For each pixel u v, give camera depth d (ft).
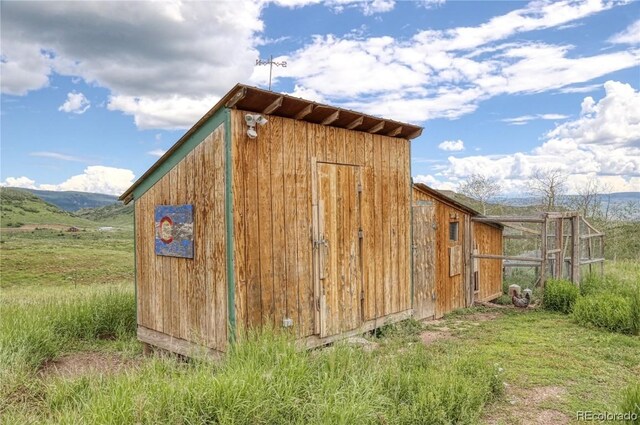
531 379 16.46
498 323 26.45
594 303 25.44
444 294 30.12
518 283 39.40
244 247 16.52
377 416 12.40
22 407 14.44
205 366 14.99
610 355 18.98
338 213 20.49
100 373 16.66
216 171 16.96
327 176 19.99
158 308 20.43
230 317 16.31
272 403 12.14
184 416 11.39
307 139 19.15
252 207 16.88
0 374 16.44
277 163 17.84
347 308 20.74
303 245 18.80
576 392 15.28
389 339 21.49
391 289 23.75
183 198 18.81
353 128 21.30
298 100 17.28
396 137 24.44
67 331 23.49
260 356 14.49
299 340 18.38
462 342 21.93
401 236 24.64
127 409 11.41
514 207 65.77
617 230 60.34
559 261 33.27
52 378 17.15
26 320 22.22
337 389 13.06
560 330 23.85
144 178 20.98
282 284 17.83
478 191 71.82
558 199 62.75
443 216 30.37
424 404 12.75
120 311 26.02
